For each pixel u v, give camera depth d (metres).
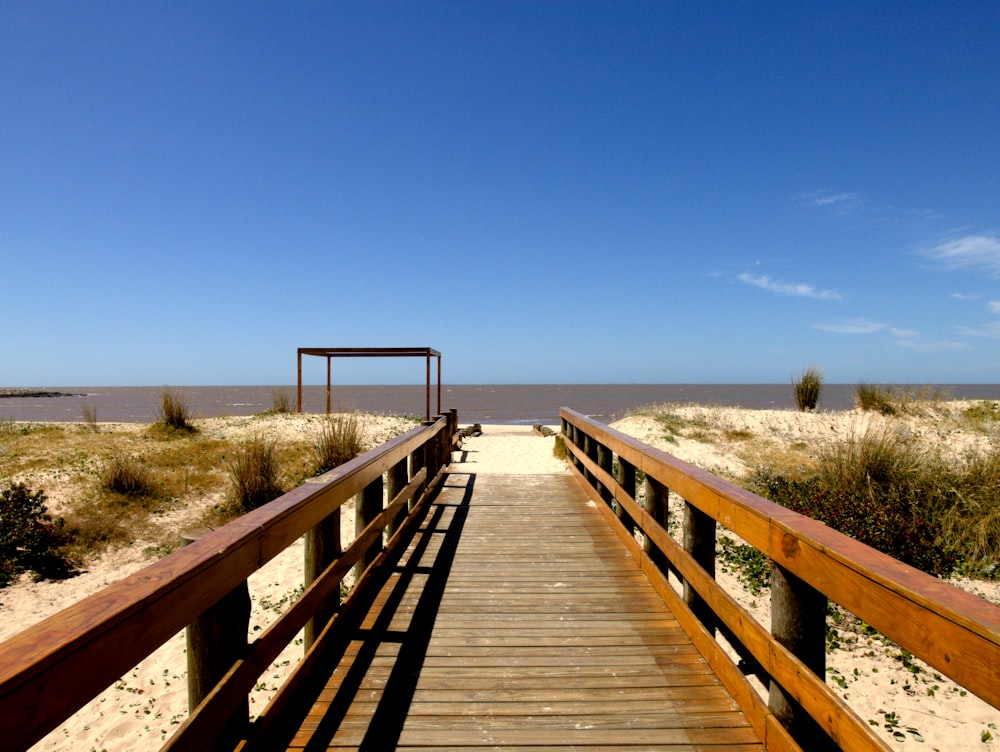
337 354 16.20
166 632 1.37
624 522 4.98
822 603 1.94
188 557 1.55
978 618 1.13
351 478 2.98
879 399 13.73
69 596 6.03
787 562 1.92
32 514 7.21
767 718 2.11
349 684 2.67
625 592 3.80
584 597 3.72
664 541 3.43
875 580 1.44
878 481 7.09
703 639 2.86
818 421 13.23
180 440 13.16
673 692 2.59
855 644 4.69
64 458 10.98
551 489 7.09
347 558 3.00
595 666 2.83
